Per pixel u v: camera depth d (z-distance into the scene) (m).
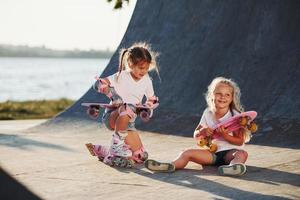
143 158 5.38
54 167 5.21
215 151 5.05
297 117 6.98
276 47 8.05
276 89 7.59
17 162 5.51
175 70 8.97
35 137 7.63
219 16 8.96
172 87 8.78
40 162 5.50
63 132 8.16
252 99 7.70
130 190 4.18
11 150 6.35
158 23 9.76
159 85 8.99
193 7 9.39
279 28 8.17
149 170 4.99
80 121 8.66
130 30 10.08
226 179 4.52
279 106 7.32
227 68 8.34
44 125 8.78
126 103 5.28
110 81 5.35
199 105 8.12
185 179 4.55
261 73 7.93
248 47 8.34
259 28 8.36
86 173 4.89
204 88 8.34
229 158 4.96
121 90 5.36
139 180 4.55
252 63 8.13
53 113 15.60
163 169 4.84
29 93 44.38
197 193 4.03
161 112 8.33
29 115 14.66
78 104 9.36
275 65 7.88
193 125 7.65
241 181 4.42
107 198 3.94
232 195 3.95
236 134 5.02
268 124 7.03
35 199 3.01
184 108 8.24
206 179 4.53
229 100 5.06
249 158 5.53
